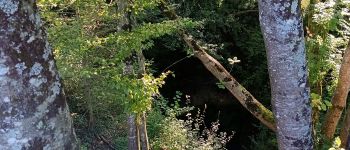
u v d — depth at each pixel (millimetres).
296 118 3703
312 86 6023
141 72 4641
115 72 4293
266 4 3244
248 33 9516
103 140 6605
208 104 10844
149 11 5910
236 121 10680
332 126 6008
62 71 4660
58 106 1582
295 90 3555
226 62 9781
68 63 4637
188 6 7953
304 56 3441
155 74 10453
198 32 7504
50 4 4305
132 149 4930
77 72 4715
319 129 6141
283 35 3287
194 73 11078
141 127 5141
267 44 3439
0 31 1391
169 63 10609
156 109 7316
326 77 6703
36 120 1502
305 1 5328
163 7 5941
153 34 4293
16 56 1429
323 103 5227
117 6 4496
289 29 3258
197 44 5773
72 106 7000
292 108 3650
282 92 3602
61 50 4152
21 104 1463
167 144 6520
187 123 7332
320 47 5469
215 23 8828
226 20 8812
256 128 10180
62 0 4332
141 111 4309
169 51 10172
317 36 5570
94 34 4844
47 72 1535
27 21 1460
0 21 1388
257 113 5691
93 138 6602
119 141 6539
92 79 6312
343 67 5387
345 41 5812
